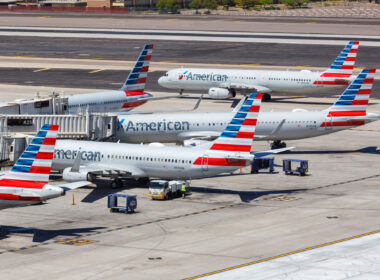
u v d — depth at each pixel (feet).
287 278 475.72
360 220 625.41
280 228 600.39
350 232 586.86
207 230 595.88
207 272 487.20
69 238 573.33
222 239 568.41
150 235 581.94
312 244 552.82
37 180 555.69
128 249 542.98
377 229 595.88
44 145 552.82
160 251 536.83
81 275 481.46
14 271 489.67
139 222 624.18
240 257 520.83
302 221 622.95
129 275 481.46
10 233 587.27
